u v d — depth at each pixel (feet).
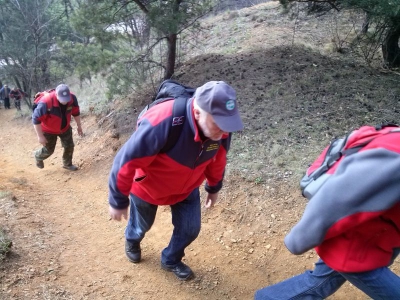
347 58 25.70
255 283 10.83
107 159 21.35
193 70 26.32
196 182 9.12
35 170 22.75
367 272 6.43
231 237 12.66
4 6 55.67
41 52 52.49
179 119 7.48
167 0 22.44
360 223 5.64
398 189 5.26
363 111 18.31
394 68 24.23
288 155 15.48
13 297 9.39
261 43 28.60
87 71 24.58
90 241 12.93
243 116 18.95
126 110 25.88
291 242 6.47
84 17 23.27
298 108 19.03
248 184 14.42
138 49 25.99
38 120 18.80
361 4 20.25
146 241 12.69
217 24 37.68
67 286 10.25
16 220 13.32
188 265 11.51
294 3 26.94
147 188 8.95
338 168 5.84
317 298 7.82
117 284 10.61
